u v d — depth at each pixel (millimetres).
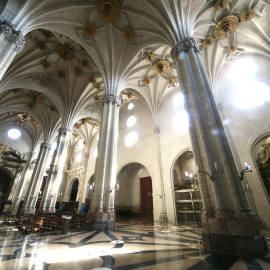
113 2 10609
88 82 16766
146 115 18500
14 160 23562
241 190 5102
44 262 3662
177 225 10977
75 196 27500
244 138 10930
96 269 3227
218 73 13797
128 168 21938
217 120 6242
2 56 7168
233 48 12625
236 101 12180
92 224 8711
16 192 22672
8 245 5367
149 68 15047
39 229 8984
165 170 14594
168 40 9930
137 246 5246
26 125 25953
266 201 9078
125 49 13172
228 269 3256
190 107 7035
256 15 10672
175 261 3742
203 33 11922
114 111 12078
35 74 15805
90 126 24953
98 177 9930
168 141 15336
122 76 13477
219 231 4797
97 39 12406
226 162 5449
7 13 7863
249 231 4445
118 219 15500
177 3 9617
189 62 7949
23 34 8344
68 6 10203
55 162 16250
